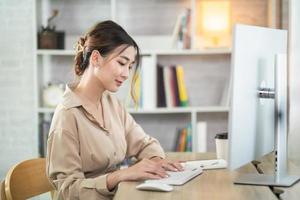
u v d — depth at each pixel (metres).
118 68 2.38
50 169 2.28
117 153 2.53
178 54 4.73
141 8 4.74
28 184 2.33
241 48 1.92
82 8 4.74
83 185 2.16
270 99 2.18
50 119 4.68
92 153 2.38
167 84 4.51
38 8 4.57
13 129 4.55
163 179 2.13
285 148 2.16
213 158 2.77
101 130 2.43
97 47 2.37
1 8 4.49
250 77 2.00
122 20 4.75
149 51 4.43
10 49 4.51
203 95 4.78
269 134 2.20
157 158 2.68
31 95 4.54
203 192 1.96
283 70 2.09
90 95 2.42
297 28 3.69
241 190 1.99
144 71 4.45
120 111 2.71
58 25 4.73
